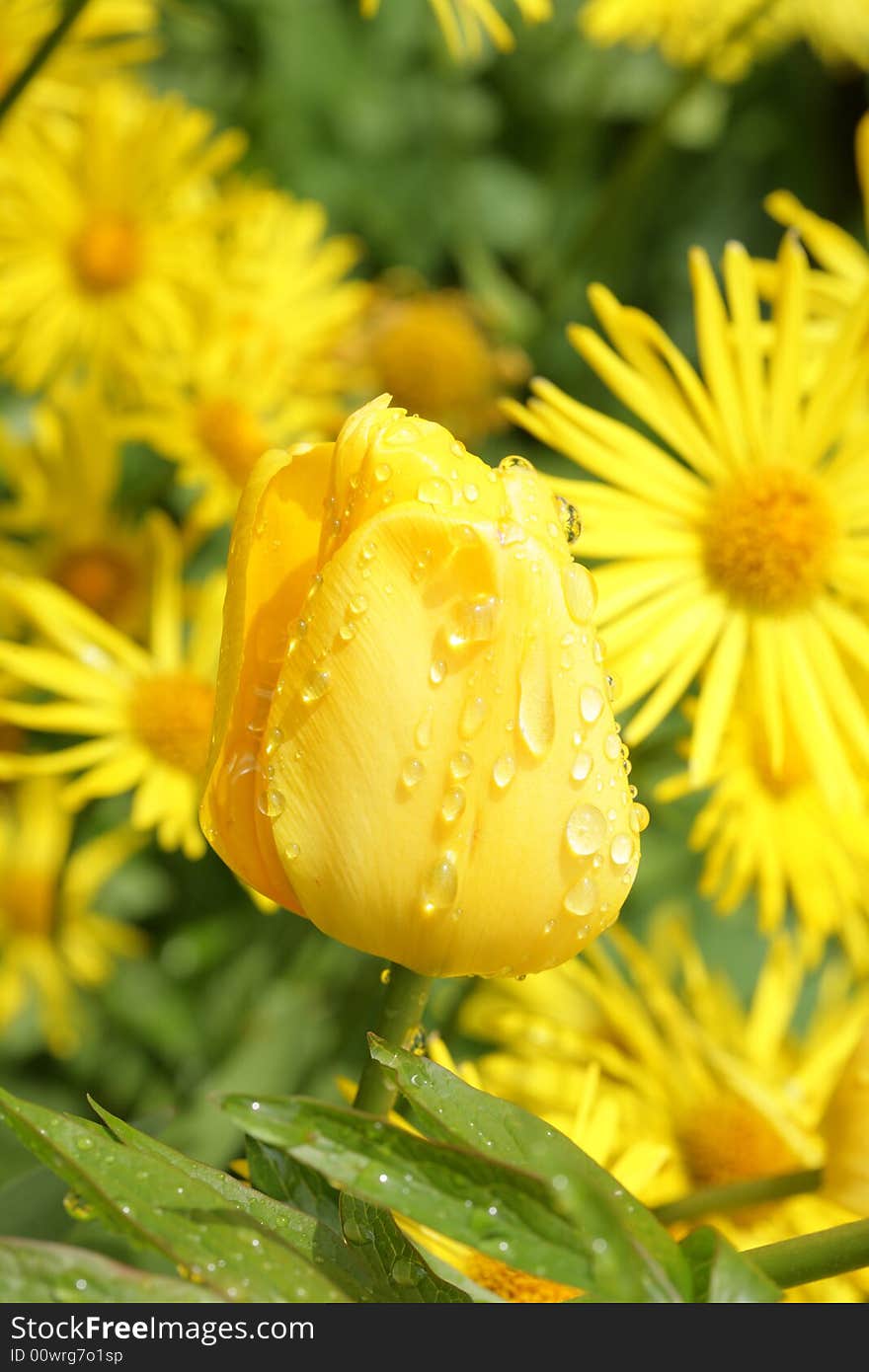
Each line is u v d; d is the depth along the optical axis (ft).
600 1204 1.01
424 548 1.08
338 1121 1.03
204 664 2.25
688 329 3.56
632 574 1.61
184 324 2.63
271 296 2.78
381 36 3.49
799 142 3.64
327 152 3.40
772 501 1.63
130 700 2.17
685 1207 1.39
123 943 2.55
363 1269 1.09
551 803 1.09
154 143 2.65
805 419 1.67
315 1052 2.35
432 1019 2.11
